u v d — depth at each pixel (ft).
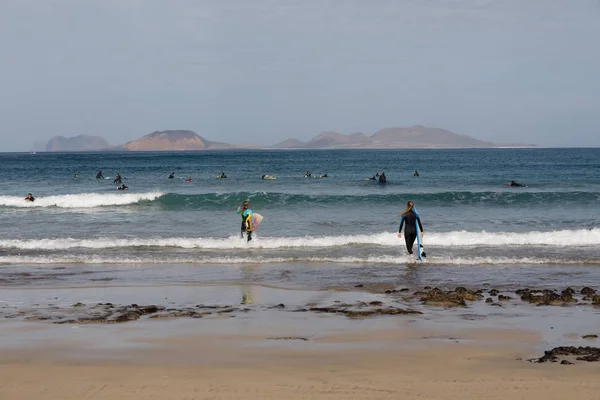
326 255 55.77
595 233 64.39
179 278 46.24
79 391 20.43
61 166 309.83
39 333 29.53
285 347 26.81
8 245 60.44
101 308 35.55
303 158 483.10
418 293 39.93
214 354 25.61
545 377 21.84
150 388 20.71
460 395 19.95
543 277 46.29
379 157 516.73
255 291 41.45
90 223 77.00
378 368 23.31
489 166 295.69
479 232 66.39
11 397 19.83
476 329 30.35
